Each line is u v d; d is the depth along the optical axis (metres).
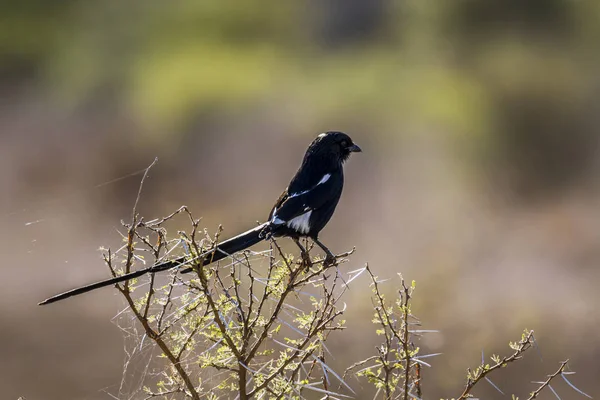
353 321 12.16
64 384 10.20
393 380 5.98
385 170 18.66
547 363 11.48
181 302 6.17
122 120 20.61
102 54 23.97
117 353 11.16
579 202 18.12
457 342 11.98
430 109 20.42
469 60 22.41
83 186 18.08
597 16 22.58
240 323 5.85
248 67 22.75
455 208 16.83
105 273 13.99
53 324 12.16
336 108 20.50
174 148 19.38
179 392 6.37
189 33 24.64
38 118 21.08
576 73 21.48
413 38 23.59
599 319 12.20
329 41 24.80
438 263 14.29
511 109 20.41
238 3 24.97
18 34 24.69
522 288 13.45
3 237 15.01
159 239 5.73
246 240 7.02
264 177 18.56
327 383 6.11
